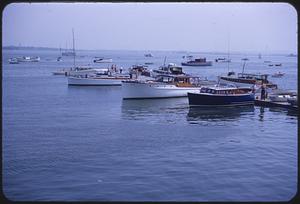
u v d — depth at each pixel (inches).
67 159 822.5
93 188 648.4
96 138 1027.9
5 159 821.2
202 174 717.3
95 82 2460.6
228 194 622.5
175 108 1621.6
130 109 1584.6
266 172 729.0
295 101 1507.1
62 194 623.8
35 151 888.3
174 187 650.2
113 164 784.9
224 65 5639.8
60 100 1840.6
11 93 2089.1
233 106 1619.1
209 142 984.9
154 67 4864.7
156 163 791.1
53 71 3846.0
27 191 636.7
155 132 1112.2
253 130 1146.0
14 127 1170.0
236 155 855.1
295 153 873.5
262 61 7824.8
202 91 1662.2
